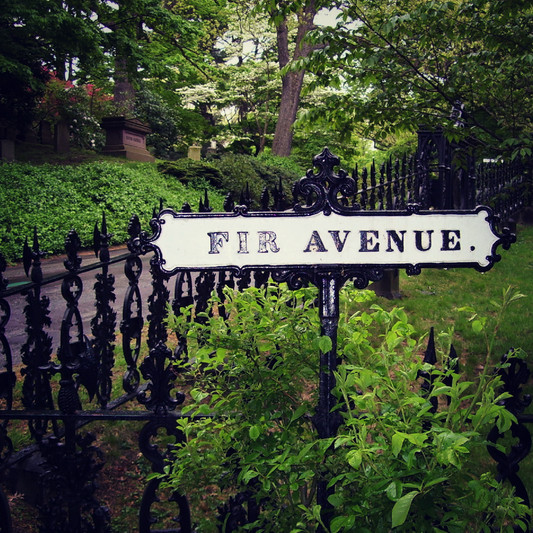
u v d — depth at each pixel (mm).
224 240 2074
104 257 2961
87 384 2859
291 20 25141
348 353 2205
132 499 3305
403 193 6812
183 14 30297
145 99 27703
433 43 4090
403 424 1684
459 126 4496
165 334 3520
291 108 26672
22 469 3295
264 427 2004
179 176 18906
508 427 1673
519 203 11641
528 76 4141
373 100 4426
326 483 1953
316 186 2057
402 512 1433
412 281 7176
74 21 16078
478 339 5227
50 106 22359
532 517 2023
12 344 5410
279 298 2406
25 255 2734
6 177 13805
